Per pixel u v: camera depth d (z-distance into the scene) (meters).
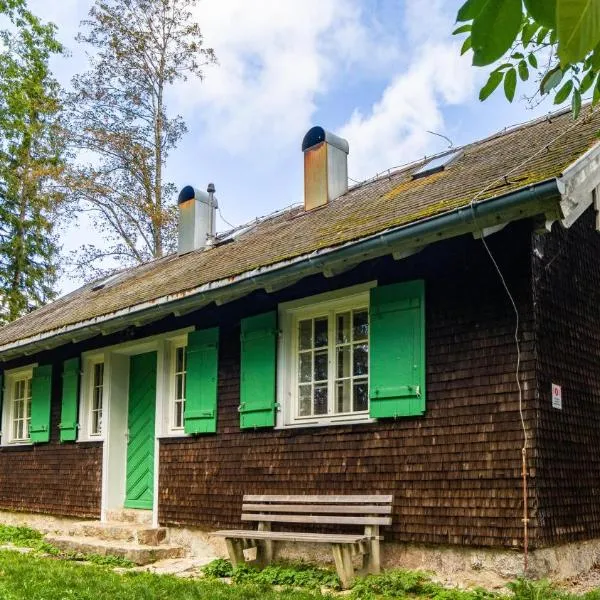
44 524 11.67
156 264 14.20
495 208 5.79
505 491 6.15
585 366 7.01
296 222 10.30
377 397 7.10
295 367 8.20
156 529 9.14
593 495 6.80
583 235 7.43
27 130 23.59
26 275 25.14
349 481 7.29
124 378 11.03
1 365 13.60
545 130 8.66
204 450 8.98
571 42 1.11
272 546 7.77
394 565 6.79
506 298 6.44
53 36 23.94
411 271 7.13
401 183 9.51
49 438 11.84
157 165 23.48
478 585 6.19
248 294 8.79
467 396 6.54
